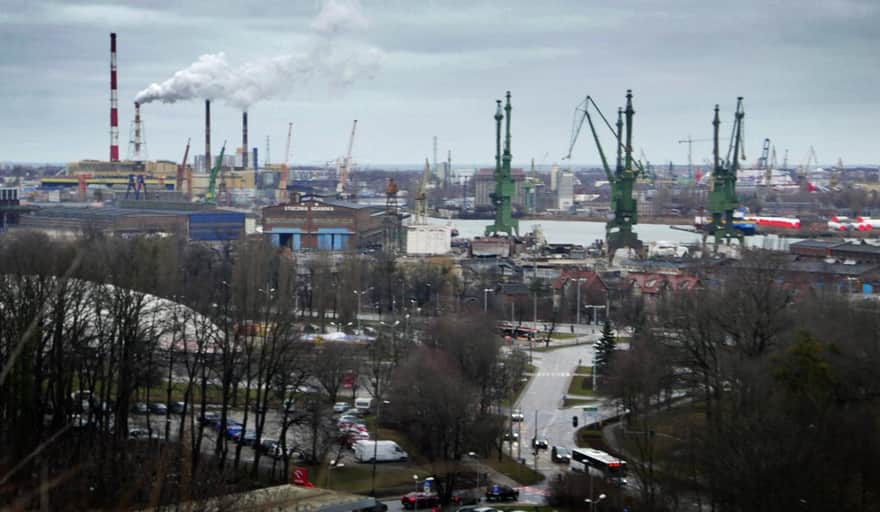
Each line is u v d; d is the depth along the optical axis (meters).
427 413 163.12
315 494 132.62
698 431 145.50
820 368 134.50
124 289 177.00
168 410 152.50
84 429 145.62
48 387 153.50
